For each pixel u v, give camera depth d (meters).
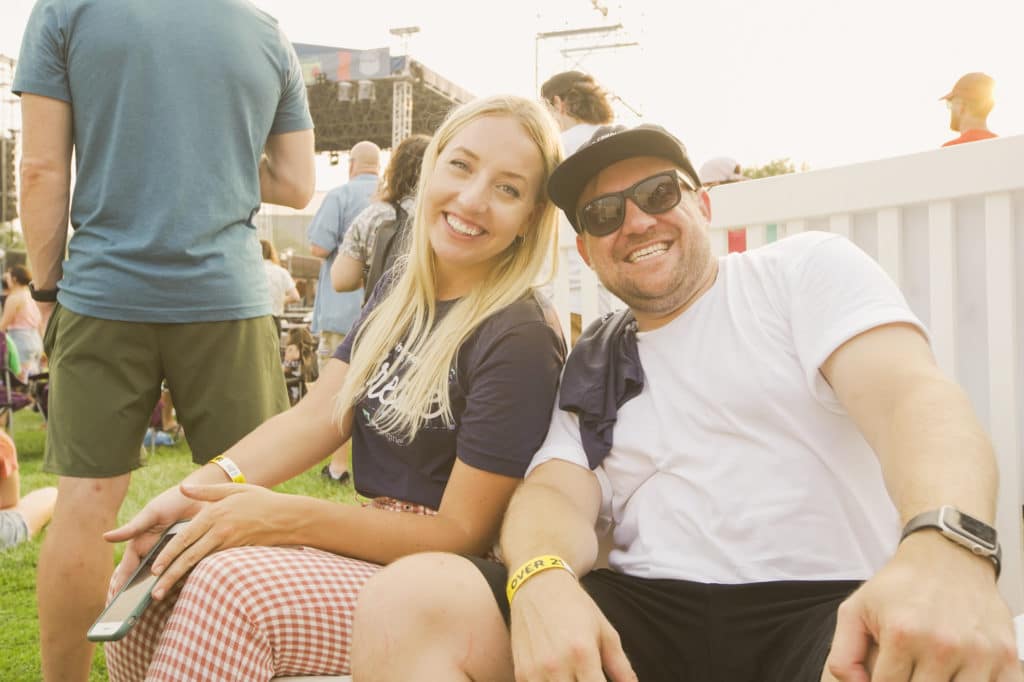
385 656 1.26
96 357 2.21
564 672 1.19
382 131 19.22
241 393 2.35
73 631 2.19
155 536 1.78
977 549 1.01
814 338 1.43
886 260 2.02
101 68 2.18
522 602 1.28
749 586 1.40
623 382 1.61
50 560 2.17
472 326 1.73
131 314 2.21
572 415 1.66
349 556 1.58
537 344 1.69
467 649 1.27
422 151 3.81
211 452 2.35
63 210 2.26
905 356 1.32
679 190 1.57
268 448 1.94
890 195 1.99
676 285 1.57
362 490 1.82
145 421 2.31
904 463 1.17
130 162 2.21
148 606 1.53
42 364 9.72
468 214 1.77
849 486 1.42
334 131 19.41
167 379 2.32
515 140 1.79
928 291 2.01
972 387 1.93
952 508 1.04
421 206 1.89
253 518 1.53
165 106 2.22
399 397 1.75
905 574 1.01
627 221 1.58
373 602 1.28
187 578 1.52
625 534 1.61
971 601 0.97
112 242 2.22
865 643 1.02
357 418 1.86
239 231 2.40
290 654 1.40
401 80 15.85
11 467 4.29
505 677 1.29
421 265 1.88
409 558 1.38
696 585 1.44
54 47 2.19
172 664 1.34
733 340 1.53
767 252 1.61
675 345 1.59
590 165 1.62
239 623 1.36
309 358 8.91
